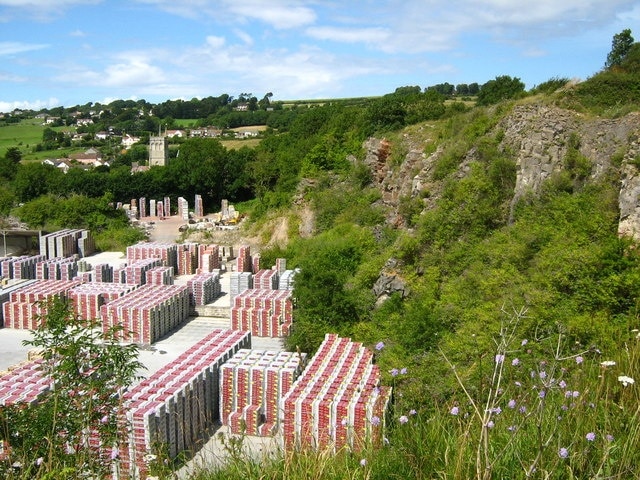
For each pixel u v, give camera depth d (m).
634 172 35.09
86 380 16.69
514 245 37.56
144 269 64.69
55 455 12.19
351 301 42.56
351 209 68.62
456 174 49.88
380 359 32.28
